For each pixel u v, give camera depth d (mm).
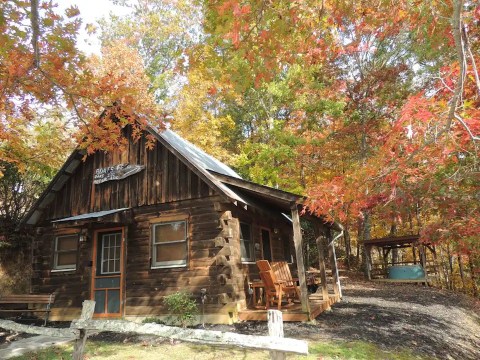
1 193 16984
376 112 20812
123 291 11016
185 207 10930
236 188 11180
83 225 11422
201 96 21078
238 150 27719
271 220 14117
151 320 10297
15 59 6430
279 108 24203
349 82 21484
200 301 9938
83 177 12844
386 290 17984
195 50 6363
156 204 11367
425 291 17812
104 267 11703
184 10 25328
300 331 8297
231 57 5895
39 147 10734
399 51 19594
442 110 6285
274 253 13977
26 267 17203
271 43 5539
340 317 10148
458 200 8141
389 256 32281
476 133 6223
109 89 7602
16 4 5445
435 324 10375
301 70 19328
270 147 20469
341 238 33438
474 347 9188
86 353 7211
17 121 8828
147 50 28094
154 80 23391
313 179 22891
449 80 6559
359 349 6945
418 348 7738
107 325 4547
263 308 10125
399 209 9492
